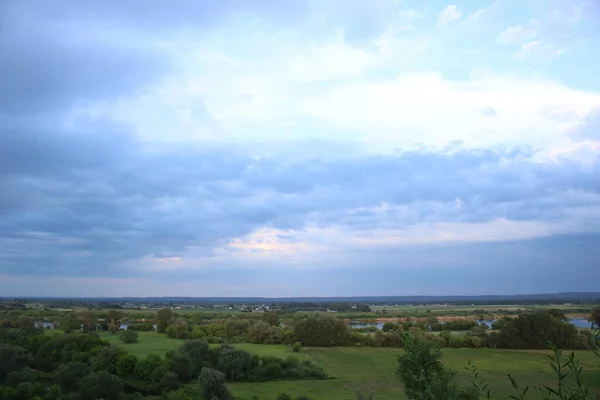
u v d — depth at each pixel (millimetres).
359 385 77062
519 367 85500
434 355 24094
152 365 78750
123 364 79500
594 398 8656
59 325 130750
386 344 115438
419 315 199875
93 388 66625
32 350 87875
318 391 73062
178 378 77688
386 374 85500
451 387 19438
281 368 84688
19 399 63750
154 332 135375
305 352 106125
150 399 69000
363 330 135875
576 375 8695
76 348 86250
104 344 91750
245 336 123875
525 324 109375
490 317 186375
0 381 74625
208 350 88250
